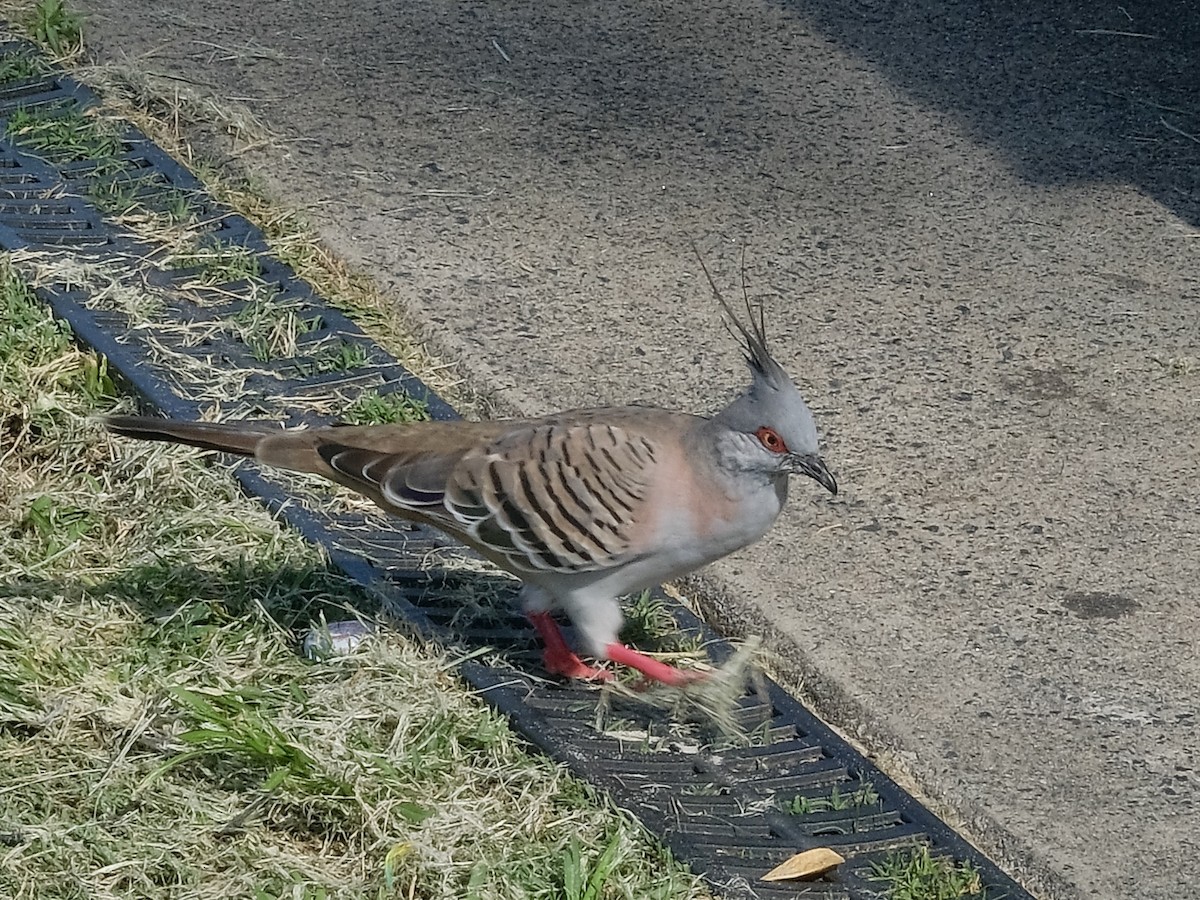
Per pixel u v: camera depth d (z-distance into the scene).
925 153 9.96
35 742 5.93
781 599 6.91
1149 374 8.34
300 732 6.00
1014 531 7.31
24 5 10.84
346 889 5.47
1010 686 6.54
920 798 6.13
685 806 5.91
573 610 6.32
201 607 6.53
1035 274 9.02
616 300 8.66
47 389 7.72
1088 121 10.30
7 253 8.43
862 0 11.47
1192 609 6.94
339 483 6.36
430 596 6.80
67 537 6.92
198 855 5.56
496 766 6.02
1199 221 9.51
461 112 10.11
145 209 8.96
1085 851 5.86
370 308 8.48
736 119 10.19
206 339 8.05
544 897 5.50
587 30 11.01
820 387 8.12
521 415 7.85
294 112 9.98
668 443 6.12
